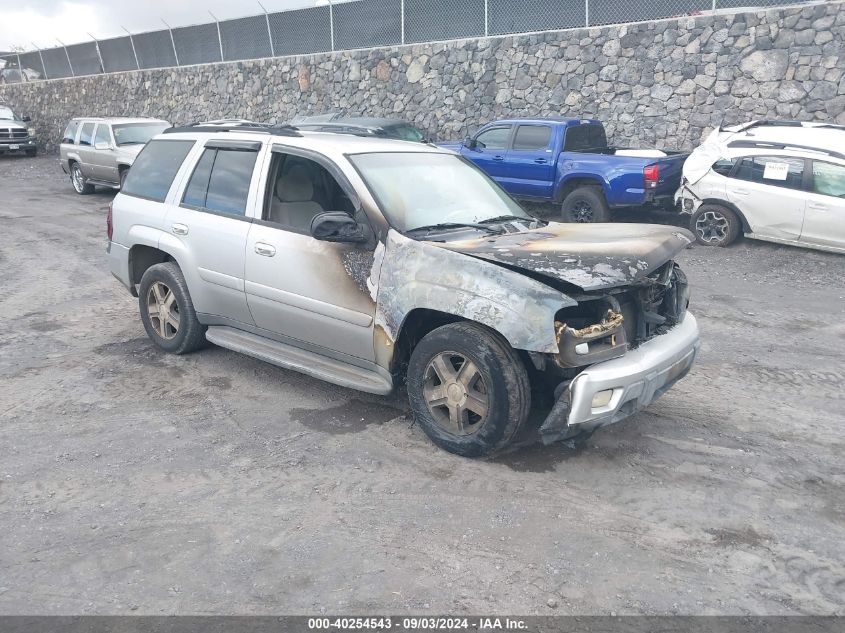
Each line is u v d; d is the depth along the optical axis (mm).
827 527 3580
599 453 4344
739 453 4375
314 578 3145
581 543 3424
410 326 4371
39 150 33406
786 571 3223
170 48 25875
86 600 2996
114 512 3684
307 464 4191
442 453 4320
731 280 9336
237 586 3090
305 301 4742
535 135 12867
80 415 4887
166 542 3416
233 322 5453
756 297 8461
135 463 4203
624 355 3930
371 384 4527
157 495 3850
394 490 3902
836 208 9969
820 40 12438
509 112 16609
